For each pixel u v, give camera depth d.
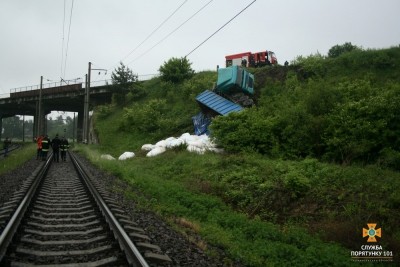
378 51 35.28
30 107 79.38
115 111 51.88
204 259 7.14
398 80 29.80
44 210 10.10
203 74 48.31
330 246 9.91
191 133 34.19
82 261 6.05
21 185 14.15
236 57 45.06
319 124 19.20
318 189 13.48
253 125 21.86
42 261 5.93
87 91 46.16
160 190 15.23
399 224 10.66
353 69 34.06
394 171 15.16
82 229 8.25
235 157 19.33
